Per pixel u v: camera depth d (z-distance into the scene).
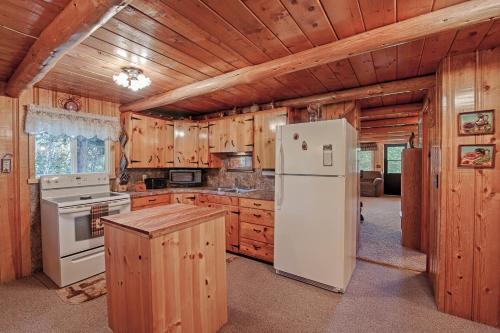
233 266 3.03
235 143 3.84
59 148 3.11
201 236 1.73
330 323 1.95
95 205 2.77
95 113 3.34
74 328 1.91
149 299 1.44
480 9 1.34
